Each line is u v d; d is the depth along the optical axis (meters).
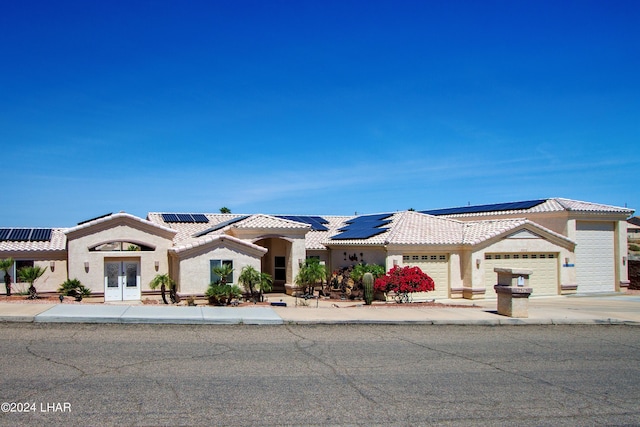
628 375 10.78
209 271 26.45
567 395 9.36
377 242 28.42
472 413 8.31
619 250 32.66
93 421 7.43
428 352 12.11
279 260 32.53
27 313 13.96
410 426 7.70
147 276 28.12
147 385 8.98
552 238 30.36
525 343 13.56
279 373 9.96
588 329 15.95
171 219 36.94
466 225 31.38
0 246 28.05
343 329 14.38
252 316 14.98
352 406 8.40
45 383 8.88
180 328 13.54
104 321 13.67
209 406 8.15
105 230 27.53
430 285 24.45
